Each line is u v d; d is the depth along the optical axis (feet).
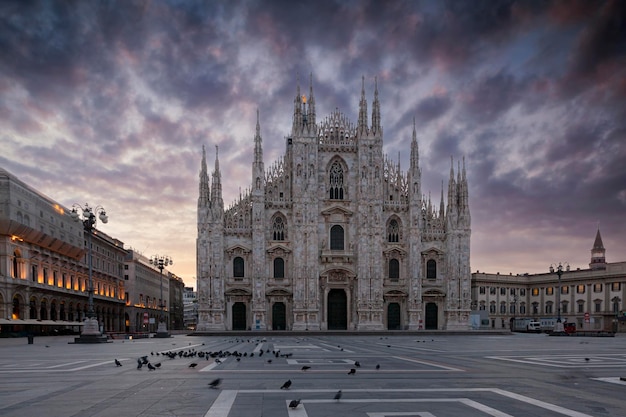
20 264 268.62
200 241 285.84
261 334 254.27
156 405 41.11
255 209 292.20
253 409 39.37
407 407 40.34
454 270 301.22
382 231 299.58
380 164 302.66
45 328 288.92
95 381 55.67
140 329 476.13
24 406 41.04
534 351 114.11
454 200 305.73
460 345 146.72
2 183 253.24
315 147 299.38
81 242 344.08
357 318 293.64
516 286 443.73
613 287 379.14
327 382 54.54
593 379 58.70
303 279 289.12
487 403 42.29
